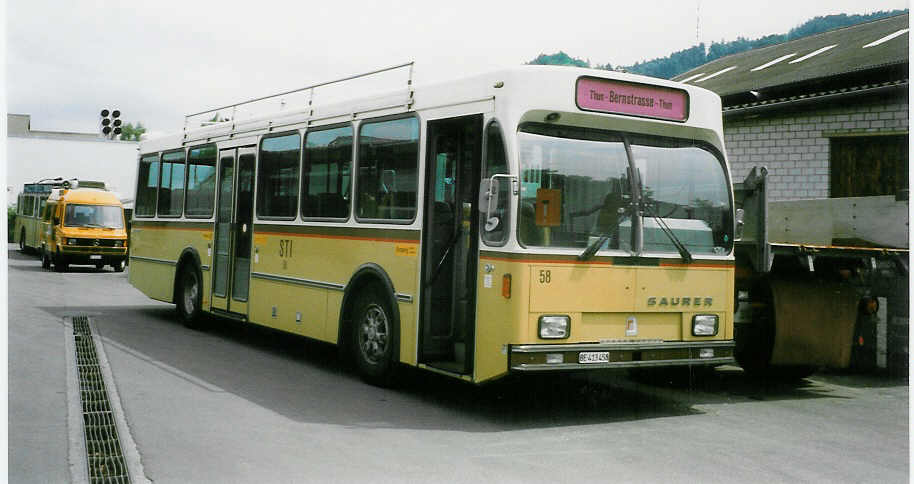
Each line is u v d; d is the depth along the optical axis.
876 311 8.58
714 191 7.81
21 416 6.89
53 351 10.09
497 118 7.02
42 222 28.41
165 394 7.85
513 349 6.71
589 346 6.94
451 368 7.45
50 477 5.36
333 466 5.67
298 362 9.90
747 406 7.96
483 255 7.09
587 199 7.14
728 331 7.77
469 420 7.15
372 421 7.02
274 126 10.53
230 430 6.59
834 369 9.95
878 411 7.77
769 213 9.61
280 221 10.22
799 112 13.74
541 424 7.06
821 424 7.21
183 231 12.84
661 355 7.29
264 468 5.61
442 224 7.84
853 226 8.62
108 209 26.86
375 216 8.50
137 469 5.54
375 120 8.62
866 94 12.66
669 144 7.62
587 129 7.24
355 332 8.77
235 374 8.99
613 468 5.73
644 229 7.36
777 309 8.61
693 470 5.72
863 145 12.95
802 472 5.72
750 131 14.52
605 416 7.43
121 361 9.53
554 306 6.86
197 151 12.61
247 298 10.93
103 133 25.50
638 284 7.26
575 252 6.96
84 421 6.84
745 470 5.75
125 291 19.27
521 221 6.84
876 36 15.43
